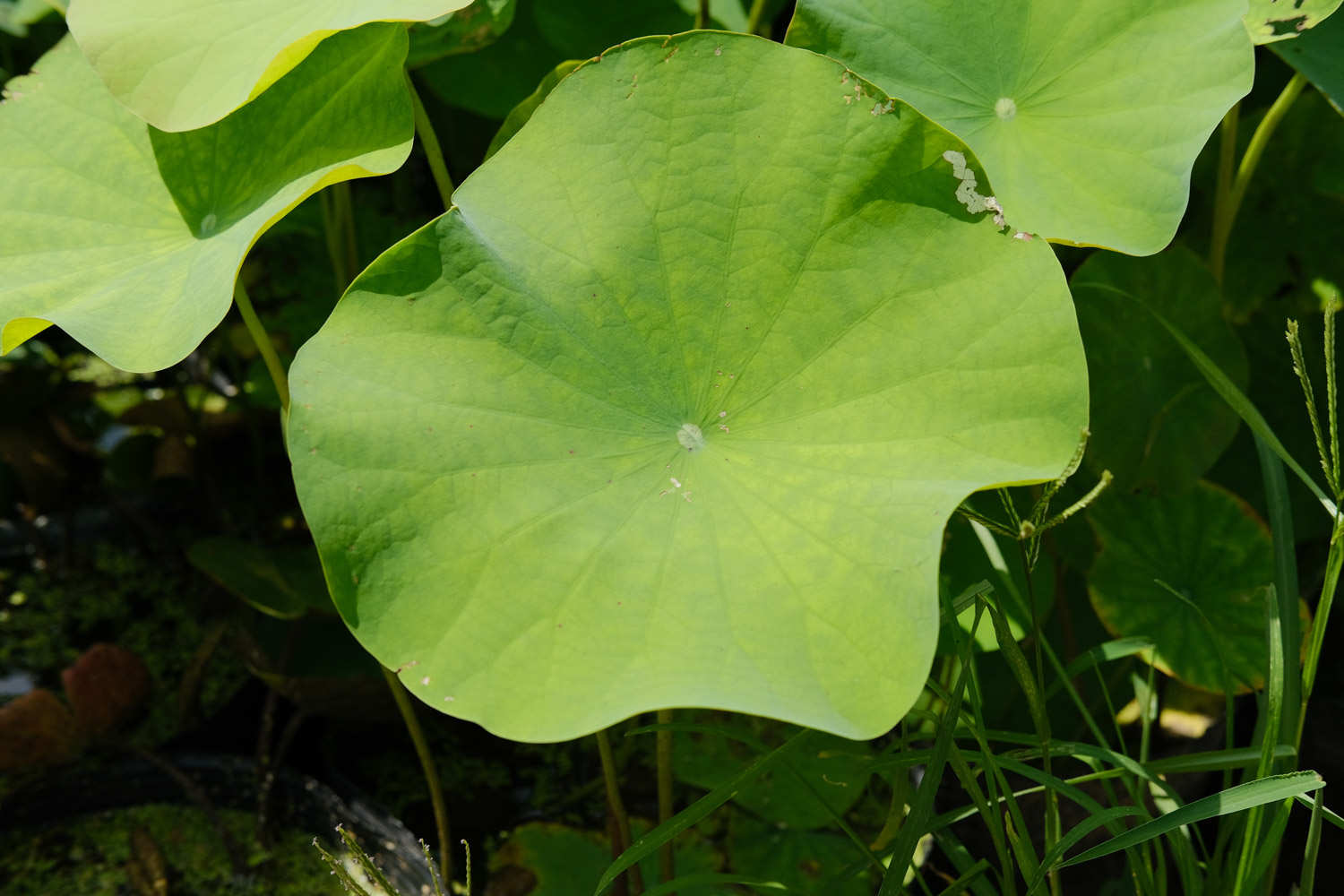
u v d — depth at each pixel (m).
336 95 2.05
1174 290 2.28
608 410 1.96
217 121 2.05
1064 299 1.93
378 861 2.36
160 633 2.91
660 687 1.85
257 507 3.15
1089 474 2.30
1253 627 2.21
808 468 1.93
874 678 1.85
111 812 2.48
